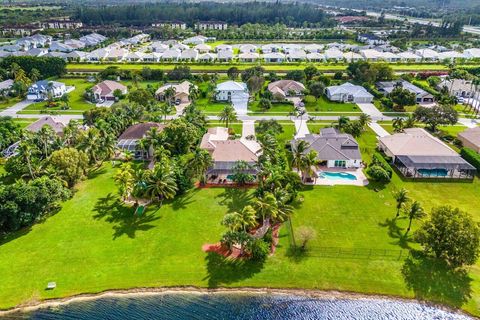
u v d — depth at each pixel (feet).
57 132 322.34
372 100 444.96
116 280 172.65
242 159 265.75
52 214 220.02
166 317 156.25
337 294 166.61
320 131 330.95
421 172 269.03
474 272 176.14
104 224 211.00
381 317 156.66
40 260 183.01
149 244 194.70
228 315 157.58
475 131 316.19
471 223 169.48
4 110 416.46
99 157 287.28
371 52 638.94
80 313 157.89
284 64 606.96
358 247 191.31
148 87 456.04
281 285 170.71
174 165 241.14
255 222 193.88
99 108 358.23
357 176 265.13
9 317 155.84
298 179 231.30
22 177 252.01
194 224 211.00
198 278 174.09
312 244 193.77
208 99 454.40
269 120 344.69
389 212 221.05
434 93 451.12
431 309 159.43
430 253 185.26
